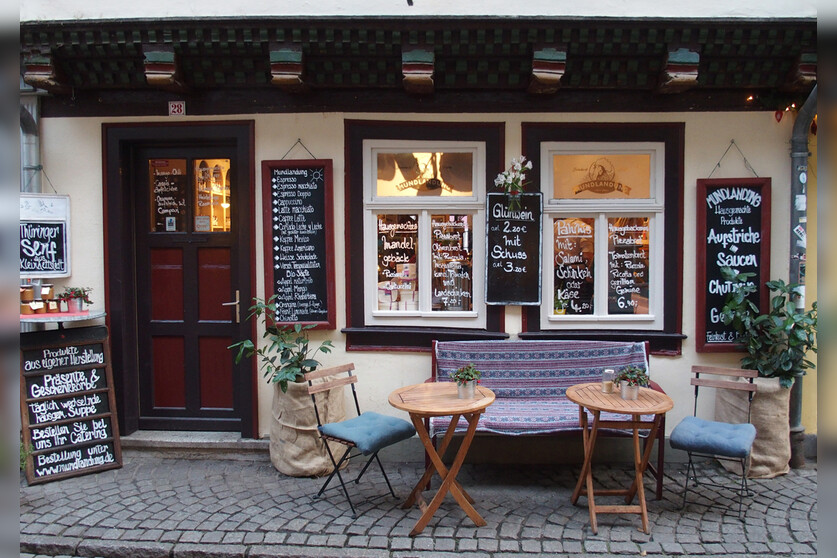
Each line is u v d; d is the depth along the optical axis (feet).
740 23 13.24
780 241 14.83
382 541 10.96
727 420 14.37
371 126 15.01
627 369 11.92
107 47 14.14
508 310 15.14
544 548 10.74
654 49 13.85
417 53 13.78
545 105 14.89
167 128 15.19
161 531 11.35
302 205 15.02
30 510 12.19
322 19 13.44
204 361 15.90
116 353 15.39
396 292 15.44
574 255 15.23
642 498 11.35
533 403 14.05
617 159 15.14
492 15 13.61
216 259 15.83
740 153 14.78
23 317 13.67
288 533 11.27
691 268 14.88
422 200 15.15
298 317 15.17
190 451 15.20
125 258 15.48
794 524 11.52
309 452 13.83
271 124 15.11
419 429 11.39
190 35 13.83
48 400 13.87
